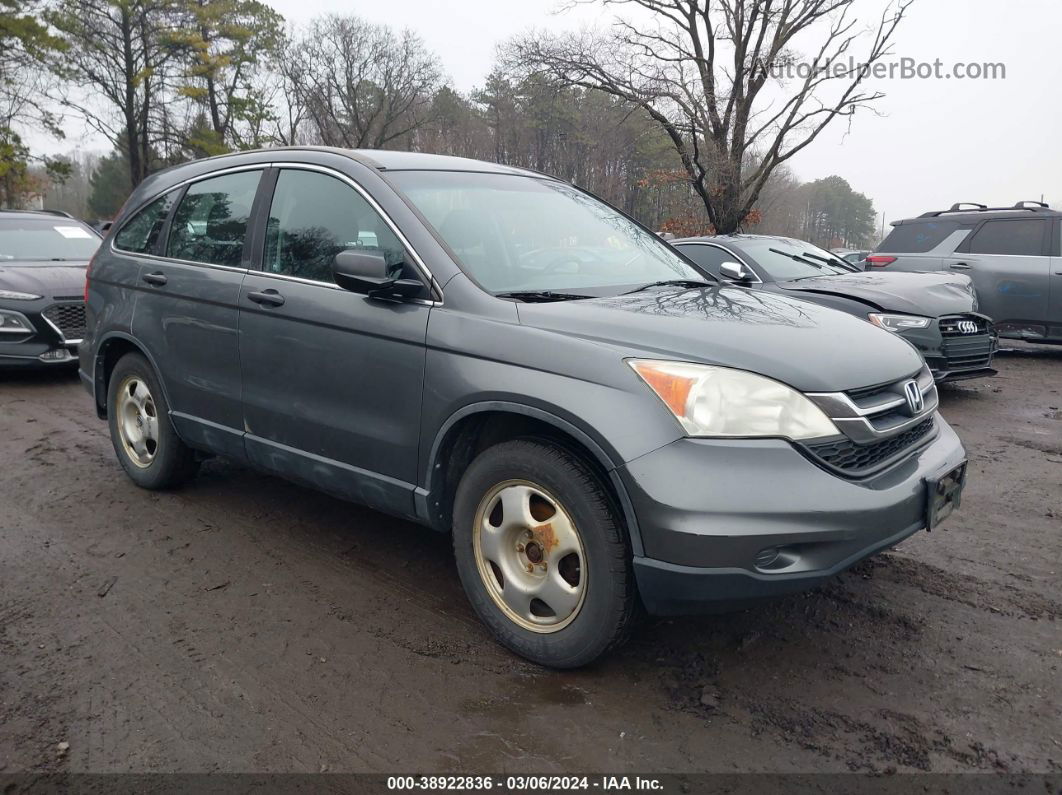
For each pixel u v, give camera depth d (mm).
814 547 2619
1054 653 3113
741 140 19938
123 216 4977
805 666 3023
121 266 4750
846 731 2641
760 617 3389
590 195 4473
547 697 2816
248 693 2836
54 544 4125
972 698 2818
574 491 2764
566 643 2865
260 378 3846
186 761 2484
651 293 3428
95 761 2479
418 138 47938
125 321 4629
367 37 41094
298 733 2619
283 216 3906
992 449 6148
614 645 2818
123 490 4918
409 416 3227
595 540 2736
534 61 20984
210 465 5379
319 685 2885
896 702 2797
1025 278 10055
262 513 4543
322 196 3766
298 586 3662
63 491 4914
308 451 3686
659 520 2557
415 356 3191
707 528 2514
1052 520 4574
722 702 2795
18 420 6758
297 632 3254
